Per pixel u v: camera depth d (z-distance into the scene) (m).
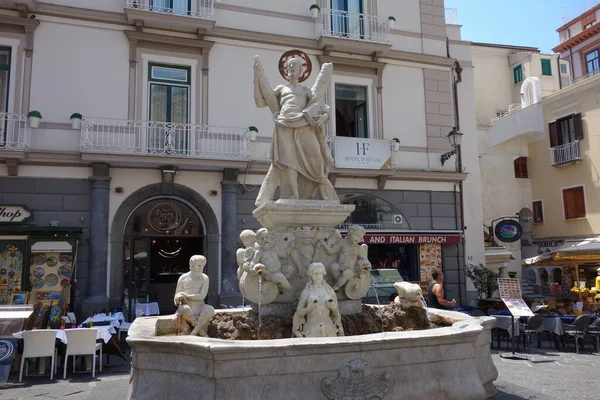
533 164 23.77
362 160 15.79
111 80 13.96
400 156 16.73
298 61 6.24
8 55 13.36
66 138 13.32
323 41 15.72
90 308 12.62
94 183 13.24
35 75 13.33
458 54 18.09
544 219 22.97
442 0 18.12
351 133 16.58
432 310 6.28
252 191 14.78
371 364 3.89
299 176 6.09
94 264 13.00
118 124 13.72
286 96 6.14
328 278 5.67
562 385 6.38
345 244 5.76
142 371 4.08
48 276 12.64
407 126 16.98
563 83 28.58
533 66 26.45
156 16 13.93
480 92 26.58
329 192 6.12
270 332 5.07
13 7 13.12
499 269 18.39
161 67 14.63
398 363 4.00
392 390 3.94
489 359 5.04
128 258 13.77
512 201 23.47
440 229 16.83
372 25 16.73
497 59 27.31
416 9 17.75
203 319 5.25
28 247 12.45
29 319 8.73
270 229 5.63
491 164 23.64
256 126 15.16
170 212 14.34
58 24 13.66
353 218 16.02
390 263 16.48
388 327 5.53
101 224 13.16
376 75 16.83
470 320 5.03
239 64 15.24
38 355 7.90
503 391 5.30
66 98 13.50
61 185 13.16
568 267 19.77
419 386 4.05
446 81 17.72
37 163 12.95
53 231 12.53
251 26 15.51
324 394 3.75
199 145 14.37
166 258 14.75
